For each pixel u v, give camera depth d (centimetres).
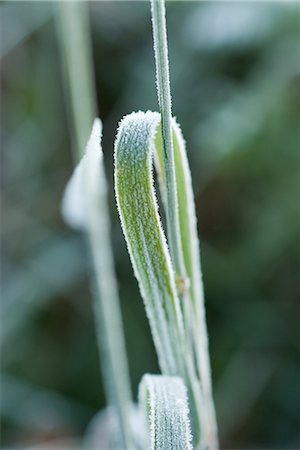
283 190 96
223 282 96
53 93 108
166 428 28
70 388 97
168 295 30
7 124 109
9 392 94
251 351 95
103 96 105
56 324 101
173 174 30
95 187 41
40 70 108
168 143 30
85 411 95
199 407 32
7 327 98
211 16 100
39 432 92
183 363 31
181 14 103
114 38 107
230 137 94
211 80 101
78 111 44
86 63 44
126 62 105
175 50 102
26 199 106
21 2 104
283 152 95
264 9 98
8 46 105
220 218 99
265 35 98
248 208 98
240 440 91
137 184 29
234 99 98
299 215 95
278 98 96
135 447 38
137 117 29
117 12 108
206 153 96
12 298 100
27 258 102
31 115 108
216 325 96
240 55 100
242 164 96
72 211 43
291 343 95
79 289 100
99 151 29
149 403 30
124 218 29
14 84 109
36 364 98
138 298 98
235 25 98
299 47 97
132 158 29
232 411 92
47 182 106
